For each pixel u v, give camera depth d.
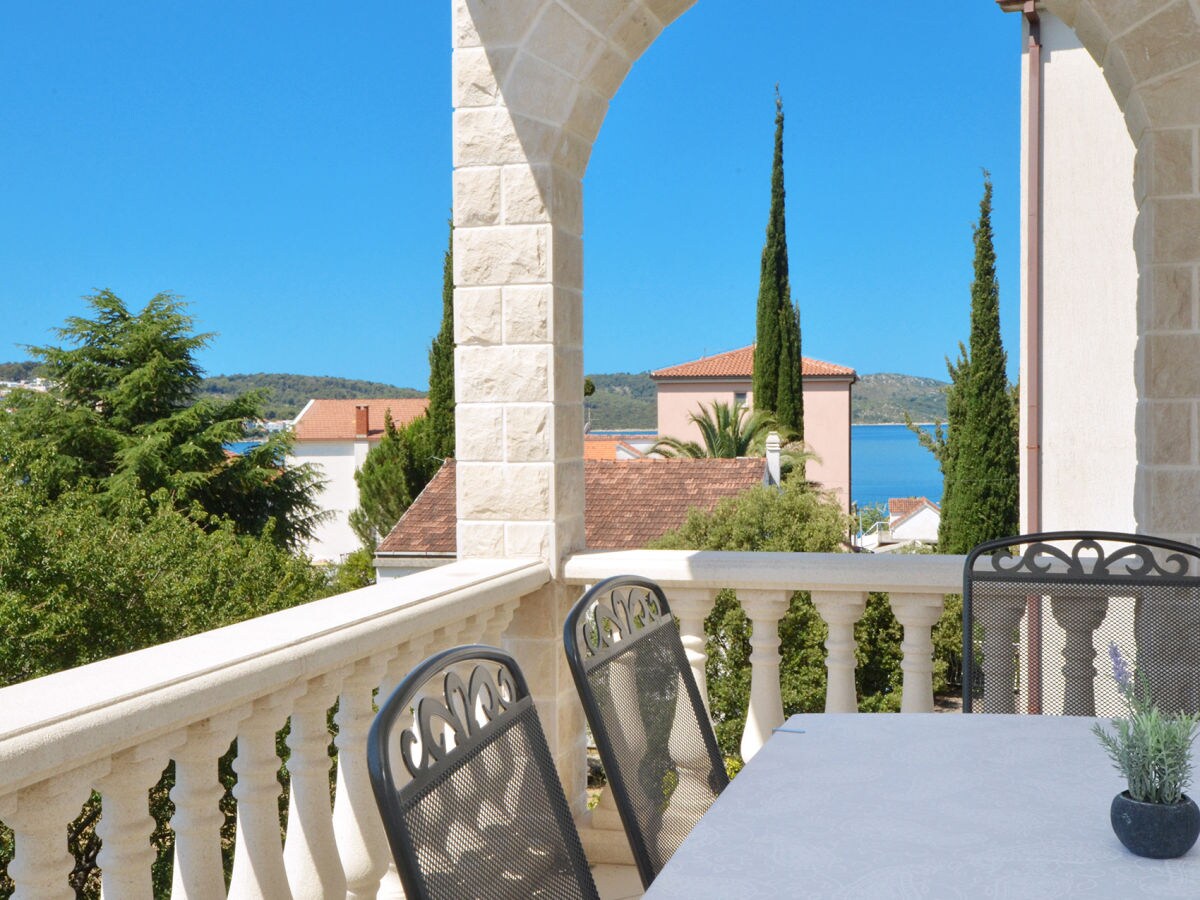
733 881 1.29
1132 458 8.63
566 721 3.33
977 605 2.33
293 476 35.22
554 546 3.24
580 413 3.50
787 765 1.71
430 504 22.77
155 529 18.55
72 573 16.31
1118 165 8.62
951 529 18.34
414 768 1.14
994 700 2.30
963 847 1.37
